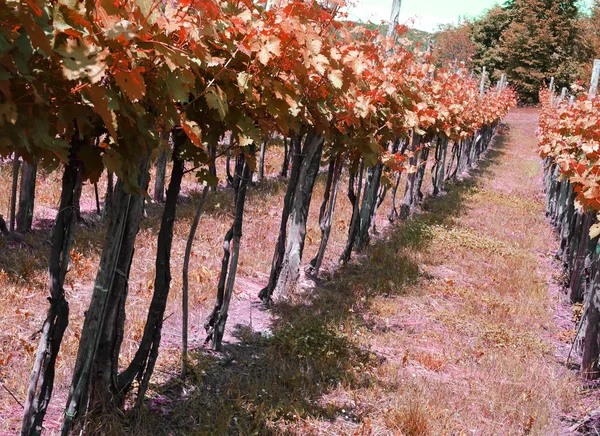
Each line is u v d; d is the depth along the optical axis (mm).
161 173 10430
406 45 8617
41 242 7328
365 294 7508
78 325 5051
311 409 4445
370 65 7309
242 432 3941
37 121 2098
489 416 4879
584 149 6910
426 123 8977
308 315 6301
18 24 1773
